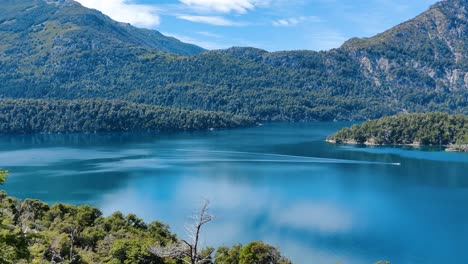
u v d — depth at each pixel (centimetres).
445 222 15188
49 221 11069
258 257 9338
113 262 8300
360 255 12175
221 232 13650
